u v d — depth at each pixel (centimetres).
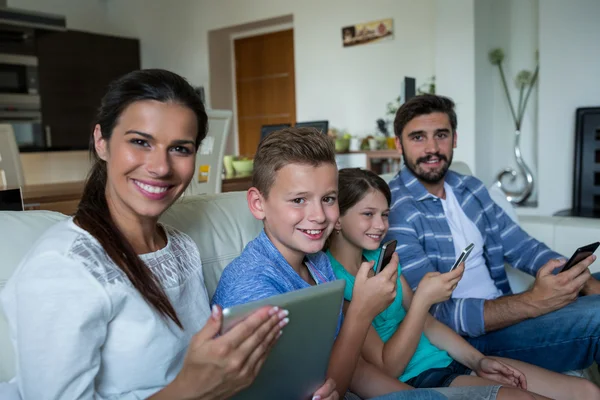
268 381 77
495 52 392
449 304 149
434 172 167
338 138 436
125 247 81
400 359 117
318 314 76
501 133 409
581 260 138
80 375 71
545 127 361
